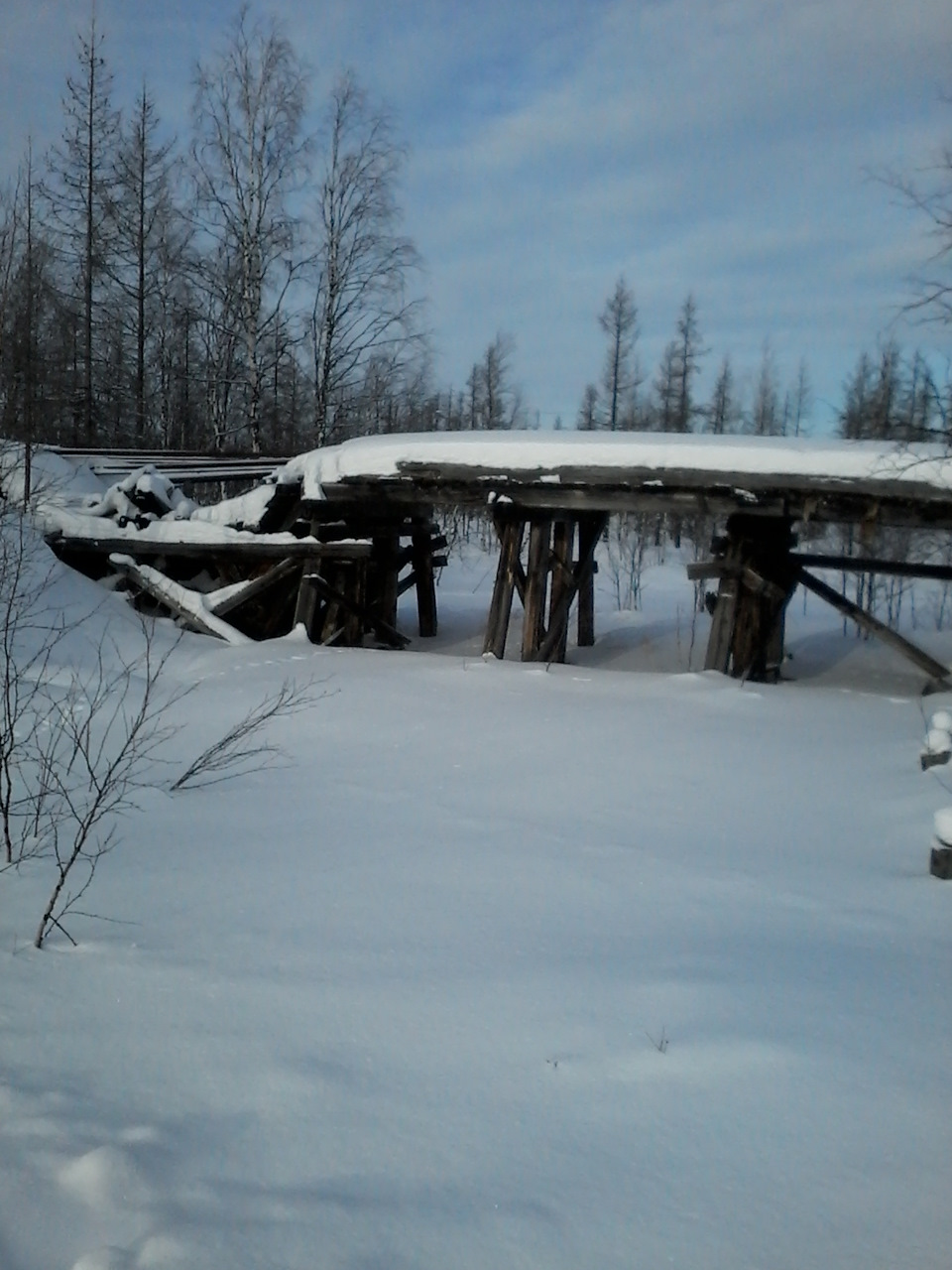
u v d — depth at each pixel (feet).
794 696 31.24
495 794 21.02
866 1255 7.39
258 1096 9.37
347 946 12.94
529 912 14.33
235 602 41.29
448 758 23.94
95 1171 7.98
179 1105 9.21
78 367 85.35
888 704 30.48
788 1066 9.96
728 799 21.13
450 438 38.86
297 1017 10.96
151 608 43.29
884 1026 10.91
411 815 19.35
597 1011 11.12
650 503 34.68
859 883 16.08
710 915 14.43
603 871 16.26
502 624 37.76
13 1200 7.77
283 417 90.94
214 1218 7.59
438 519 95.30
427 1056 10.16
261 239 71.61
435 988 11.68
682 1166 8.41
